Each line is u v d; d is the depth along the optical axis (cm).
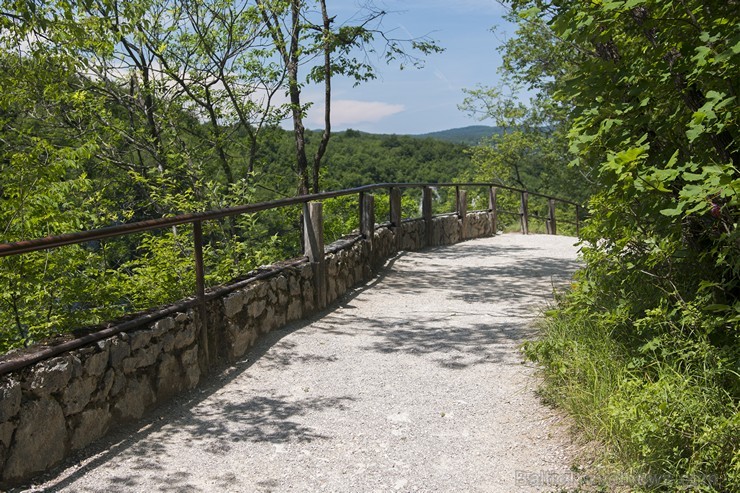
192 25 1338
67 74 904
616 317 401
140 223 410
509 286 820
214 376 487
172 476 336
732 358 325
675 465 303
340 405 434
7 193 725
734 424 279
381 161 5172
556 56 1479
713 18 318
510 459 354
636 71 348
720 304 329
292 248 1296
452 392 455
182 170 1291
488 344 562
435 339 582
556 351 437
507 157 3039
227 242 959
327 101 1577
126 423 395
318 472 343
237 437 384
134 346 401
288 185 1645
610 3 313
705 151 351
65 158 775
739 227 300
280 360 525
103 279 742
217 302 508
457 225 1318
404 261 1010
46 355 338
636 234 398
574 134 369
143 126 1405
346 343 572
